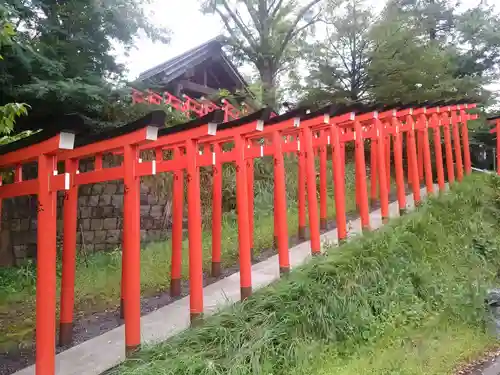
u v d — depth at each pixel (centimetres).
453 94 1345
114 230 954
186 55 1403
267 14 1520
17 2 722
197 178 554
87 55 895
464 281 638
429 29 1611
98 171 517
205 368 397
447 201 860
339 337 481
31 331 600
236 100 1515
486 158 1752
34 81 777
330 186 1223
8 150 474
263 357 424
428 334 512
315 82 1436
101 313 655
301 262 663
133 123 458
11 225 855
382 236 659
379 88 1316
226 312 504
